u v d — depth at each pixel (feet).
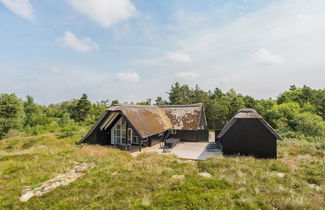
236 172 23.06
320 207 14.37
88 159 30.19
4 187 19.30
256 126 38.32
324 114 99.14
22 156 32.35
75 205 15.30
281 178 21.89
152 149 50.03
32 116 120.57
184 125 63.21
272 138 36.96
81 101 123.54
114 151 37.58
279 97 148.36
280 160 31.81
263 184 19.38
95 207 14.70
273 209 13.98
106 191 17.71
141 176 21.83
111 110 48.16
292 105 107.14
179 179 20.74
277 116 89.15
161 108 74.54
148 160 29.96
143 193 17.34
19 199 16.83
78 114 124.06
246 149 38.91
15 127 96.73
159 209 14.11
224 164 27.27
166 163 28.58
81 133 74.49
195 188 17.67
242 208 13.93
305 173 24.70
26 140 65.72
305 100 123.54
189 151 47.80
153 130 51.06
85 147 41.14
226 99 131.44
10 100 95.81
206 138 63.05
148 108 63.16
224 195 15.92
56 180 21.18
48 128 96.84
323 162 30.71
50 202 16.08
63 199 16.49
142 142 52.85
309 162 31.68
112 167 25.71
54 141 57.88
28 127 102.68
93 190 18.15
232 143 40.06
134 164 27.40
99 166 26.32
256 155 38.11
